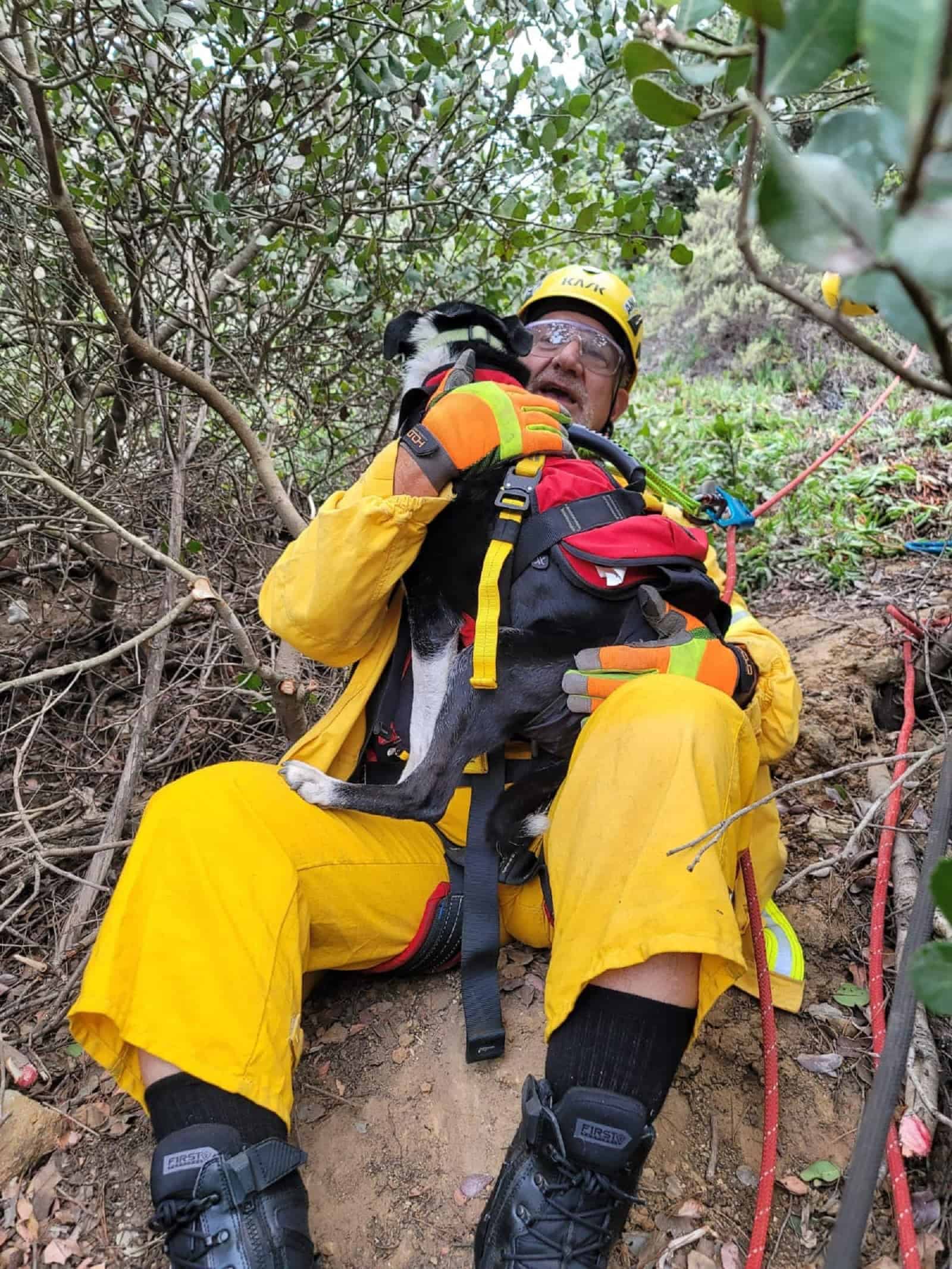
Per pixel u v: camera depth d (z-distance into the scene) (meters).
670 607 1.45
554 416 1.59
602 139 3.02
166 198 2.38
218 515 2.96
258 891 1.31
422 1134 1.44
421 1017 1.62
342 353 3.27
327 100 2.55
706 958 1.15
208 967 1.21
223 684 2.59
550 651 1.45
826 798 2.20
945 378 0.42
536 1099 1.15
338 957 1.53
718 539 3.58
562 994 1.17
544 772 1.50
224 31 2.19
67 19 1.95
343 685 2.55
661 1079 1.14
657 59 0.51
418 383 1.64
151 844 1.31
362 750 1.61
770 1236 1.30
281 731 2.47
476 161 2.84
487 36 2.45
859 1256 0.89
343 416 3.27
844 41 0.43
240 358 2.98
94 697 2.54
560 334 2.07
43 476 1.62
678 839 1.15
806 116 1.37
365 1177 1.39
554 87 2.54
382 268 2.91
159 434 3.32
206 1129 1.13
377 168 2.67
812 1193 1.35
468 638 1.51
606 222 3.20
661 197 7.11
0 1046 1.58
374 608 1.50
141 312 2.59
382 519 1.41
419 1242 1.31
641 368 7.05
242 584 2.88
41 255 2.44
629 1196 1.13
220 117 2.37
